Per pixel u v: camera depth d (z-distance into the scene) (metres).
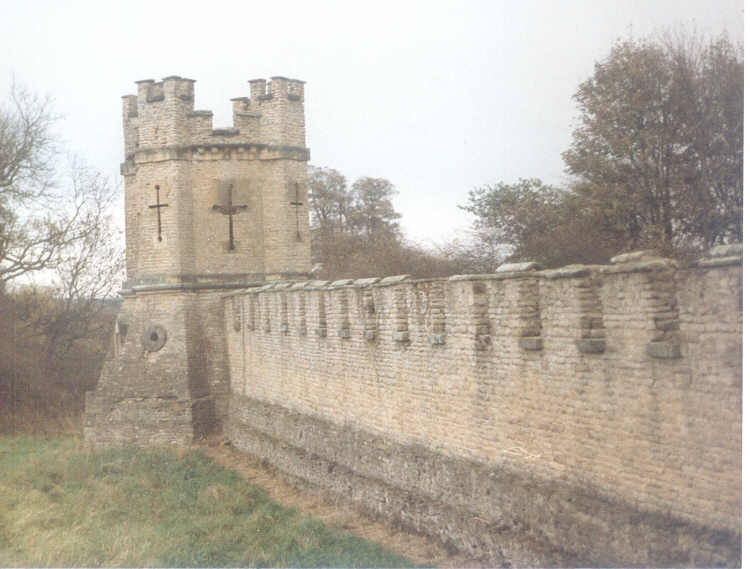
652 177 20.33
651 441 11.73
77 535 18.41
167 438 29.95
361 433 20.27
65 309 42.16
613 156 21.41
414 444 17.94
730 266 10.56
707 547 10.63
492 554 14.32
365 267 33.94
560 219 23.47
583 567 12.48
